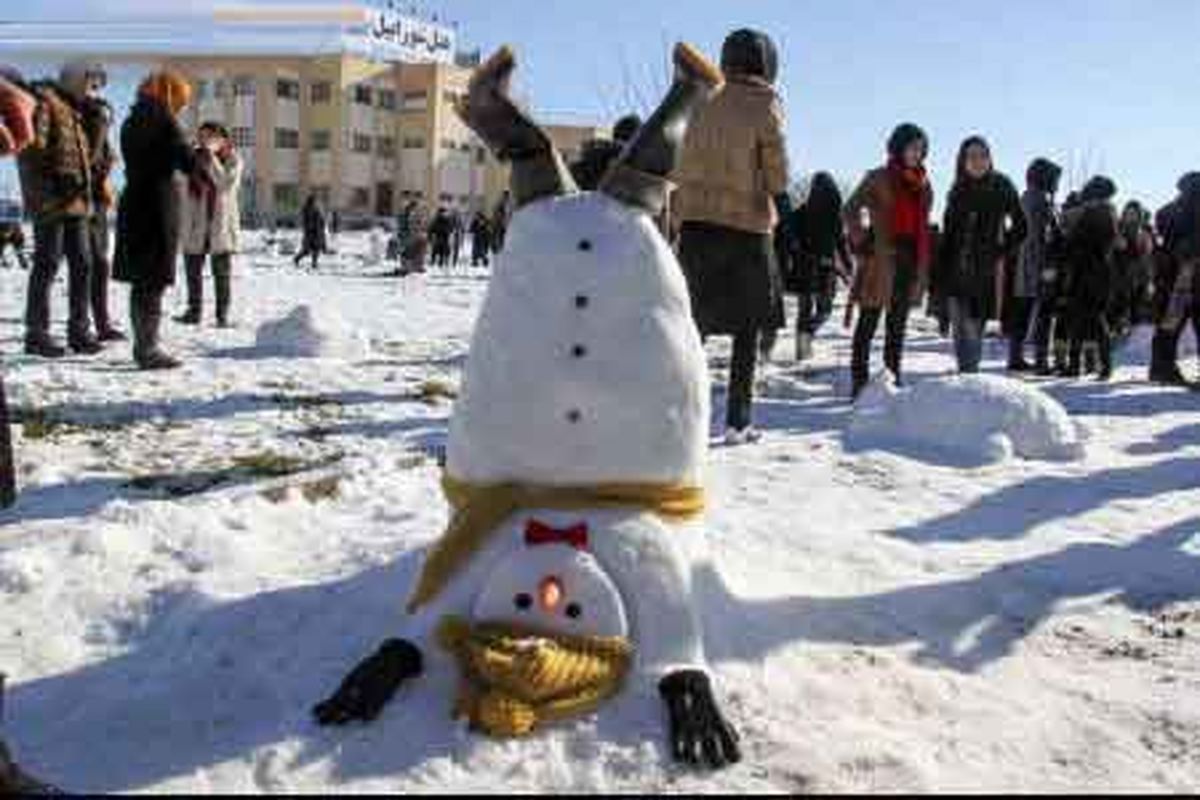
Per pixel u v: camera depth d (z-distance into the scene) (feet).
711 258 23.39
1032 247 38.60
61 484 19.47
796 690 12.38
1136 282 48.37
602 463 11.87
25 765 10.76
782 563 16.11
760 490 20.88
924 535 18.74
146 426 24.38
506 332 12.05
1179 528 19.95
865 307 30.50
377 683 11.34
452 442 12.50
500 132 12.68
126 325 39.78
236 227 41.73
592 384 11.76
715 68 12.48
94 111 32.17
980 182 32.99
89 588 14.30
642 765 10.79
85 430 23.67
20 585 14.39
